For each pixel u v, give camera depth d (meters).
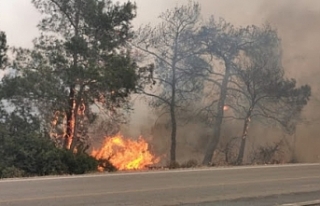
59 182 11.30
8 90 23.58
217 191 10.31
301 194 10.15
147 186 10.85
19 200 8.66
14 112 23.61
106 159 22.16
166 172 13.76
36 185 10.70
